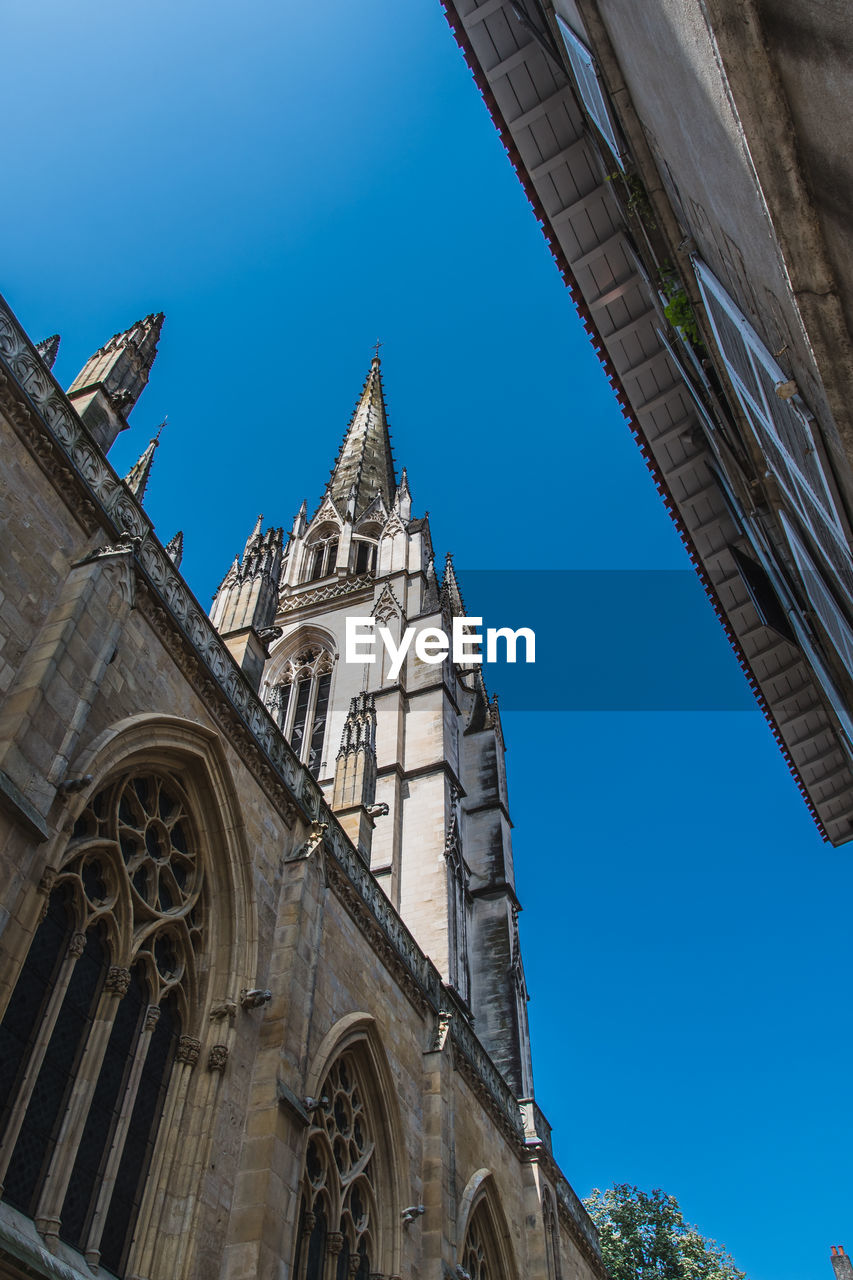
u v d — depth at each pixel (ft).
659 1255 226.17
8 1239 51.47
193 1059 74.74
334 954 97.81
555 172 90.84
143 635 79.87
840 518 36.81
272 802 95.35
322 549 307.58
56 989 63.10
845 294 27.99
